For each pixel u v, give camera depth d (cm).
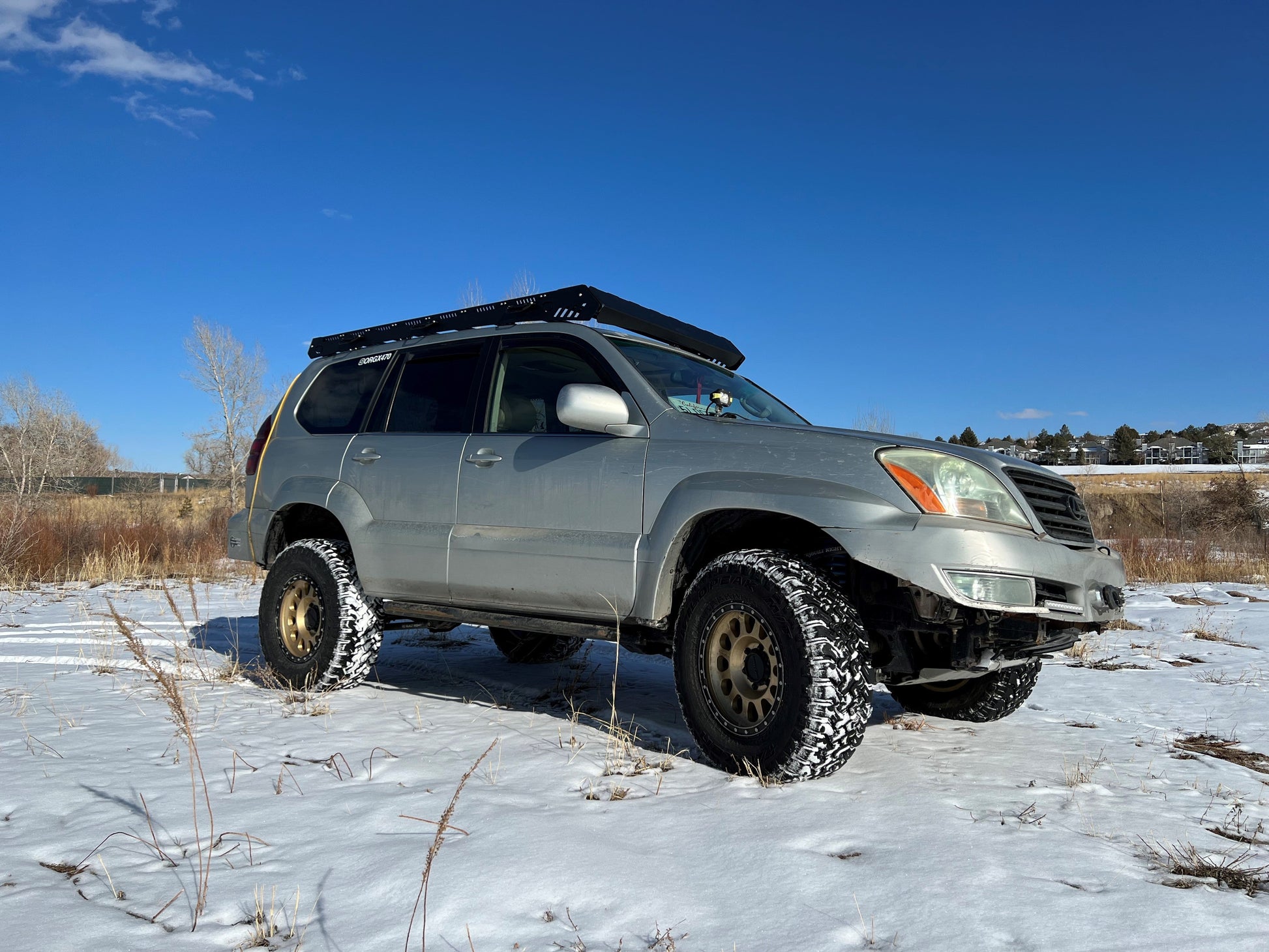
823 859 241
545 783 315
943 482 329
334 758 348
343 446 502
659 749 374
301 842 256
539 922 204
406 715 429
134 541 1422
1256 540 1872
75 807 290
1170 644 711
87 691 482
